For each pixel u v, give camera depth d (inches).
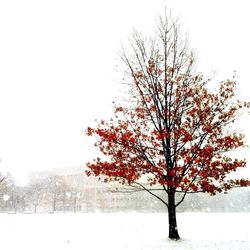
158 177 616.7
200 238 691.4
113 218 1549.0
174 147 632.4
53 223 1130.0
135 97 672.4
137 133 645.9
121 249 541.0
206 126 614.9
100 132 614.9
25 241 635.5
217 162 599.8
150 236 717.9
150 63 674.8
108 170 611.8
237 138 597.6
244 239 665.0
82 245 589.9
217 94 639.1
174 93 658.8
